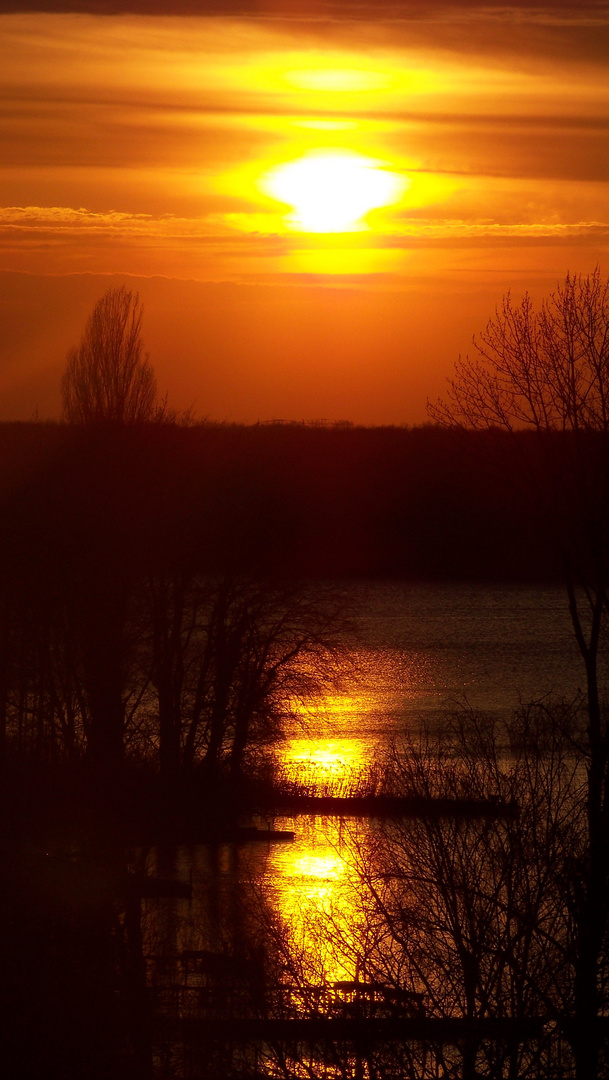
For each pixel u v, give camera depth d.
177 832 115.31
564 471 66.50
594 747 58.69
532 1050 50.66
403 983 52.44
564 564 65.38
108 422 156.38
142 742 138.62
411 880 57.22
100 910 69.75
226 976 59.03
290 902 84.94
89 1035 56.84
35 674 133.12
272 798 125.94
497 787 58.91
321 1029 51.81
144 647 138.88
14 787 112.44
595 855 53.59
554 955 53.12
